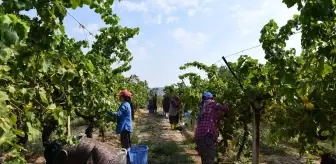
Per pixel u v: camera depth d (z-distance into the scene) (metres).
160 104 49.53
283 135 4.95
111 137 14.52
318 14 2.88
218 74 11.84
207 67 11.80
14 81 3.33
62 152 5.35
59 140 5.43
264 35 4.59
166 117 26.97
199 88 13.95
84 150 5.37
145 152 6.69
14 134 2.96
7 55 2.32
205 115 7.52
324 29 3.51
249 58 6.41
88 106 7.28
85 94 6.14
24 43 3.03
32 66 3.41
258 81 6.35
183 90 19.39
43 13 3.00
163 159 9.67
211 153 7.36
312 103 4.29
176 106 18.53
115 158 5.46
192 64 11.91
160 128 19.31
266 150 11.13
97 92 7.68
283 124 5.32
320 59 3.65
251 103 6.54
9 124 2.64
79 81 5.81
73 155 5.34
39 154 9.71
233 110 8.85
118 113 8.52
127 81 17.94
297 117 4.92
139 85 31.41
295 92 3.99
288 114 5.20
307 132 4.56
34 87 3.79
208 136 7.35
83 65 5.80
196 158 10.38
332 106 4.12
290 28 3.92
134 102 25.39
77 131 15.02
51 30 3.12
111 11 5.63
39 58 3.37
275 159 10.03
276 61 4.13
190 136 15.30
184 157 10.01
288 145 11.97
